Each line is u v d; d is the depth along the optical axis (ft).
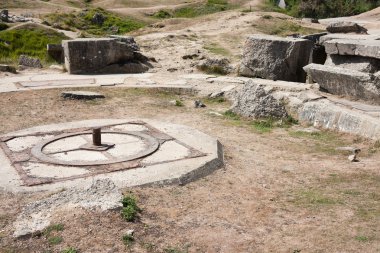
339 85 38.88
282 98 39.47
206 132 32.53
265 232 17.83
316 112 35.29
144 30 95.55
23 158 24.80
